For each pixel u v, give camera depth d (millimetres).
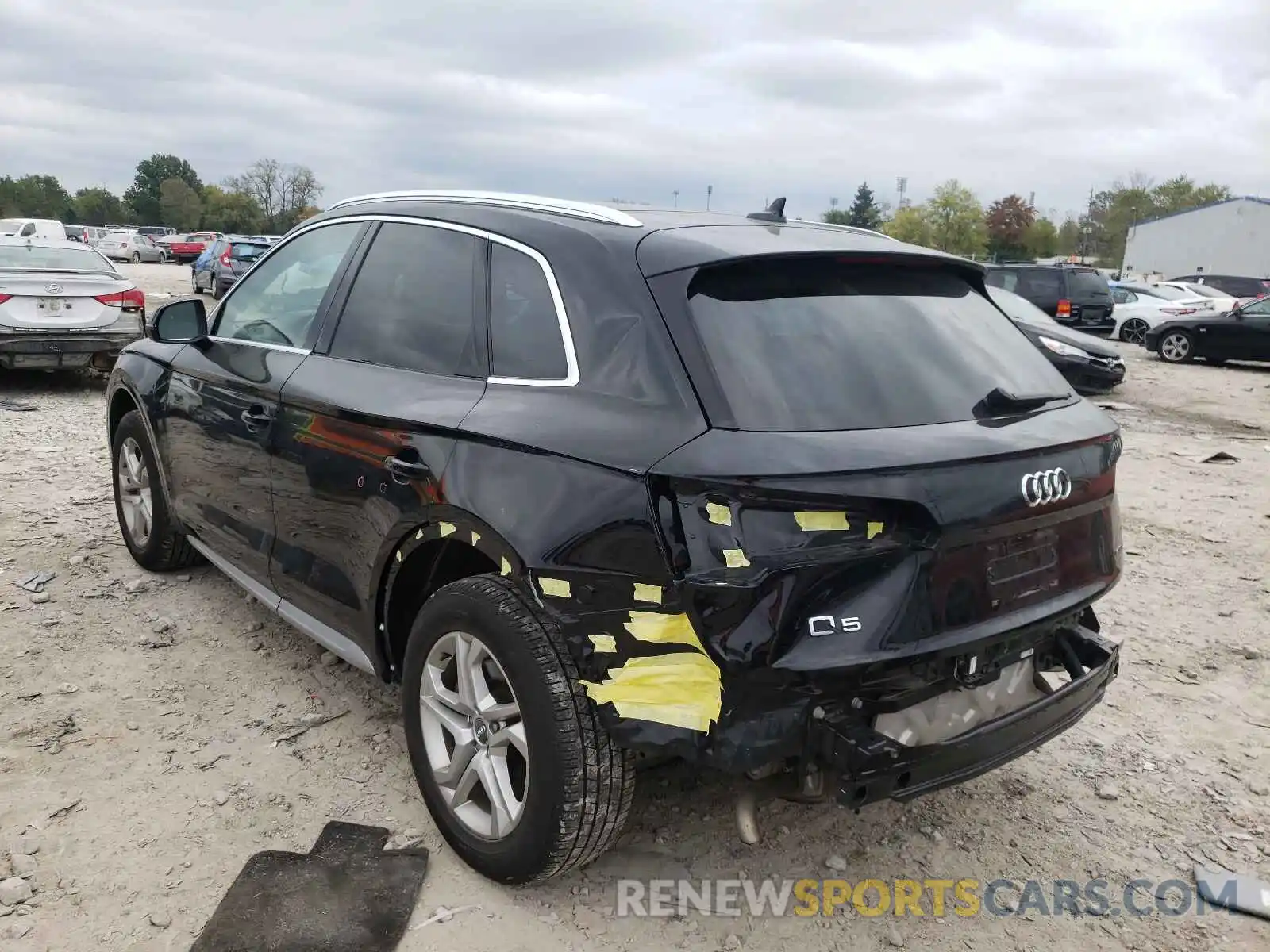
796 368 2455
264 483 3705
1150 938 2797
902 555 2314
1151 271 69500
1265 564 6129
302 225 4098
